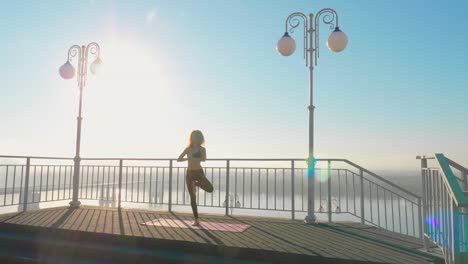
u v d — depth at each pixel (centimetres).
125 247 528
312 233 590
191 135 656
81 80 927
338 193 709
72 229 580
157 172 866
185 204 826
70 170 937
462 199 368
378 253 463
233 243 499
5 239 583
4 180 780
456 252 386
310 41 731
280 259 455
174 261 471
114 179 898
